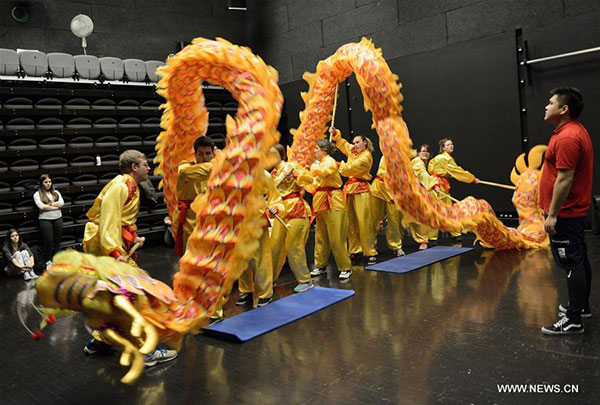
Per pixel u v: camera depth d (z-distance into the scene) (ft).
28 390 10.08
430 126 30.30
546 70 25.58
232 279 9.11
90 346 11.82
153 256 26.50
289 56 38.24
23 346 12.87
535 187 20.89
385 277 17.52
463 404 8.10
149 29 36.24
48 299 7.82
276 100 9.83
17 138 27.32
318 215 18.39
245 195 9.11
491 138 27.96
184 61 10.73
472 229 18.19
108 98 30.37
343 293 15.56
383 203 21.24
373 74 15.98
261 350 11.27
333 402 8.55
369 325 12.48
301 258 16.39
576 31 24.52
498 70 27.40
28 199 26.73
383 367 9.86
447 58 29.27
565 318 10.78
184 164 12.59
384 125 15.96
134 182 11.14
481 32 28.91
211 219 9.12
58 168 28.04
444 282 16.14
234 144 9.27
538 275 15.92
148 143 31.17
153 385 9.78
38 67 27.91
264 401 8.79
